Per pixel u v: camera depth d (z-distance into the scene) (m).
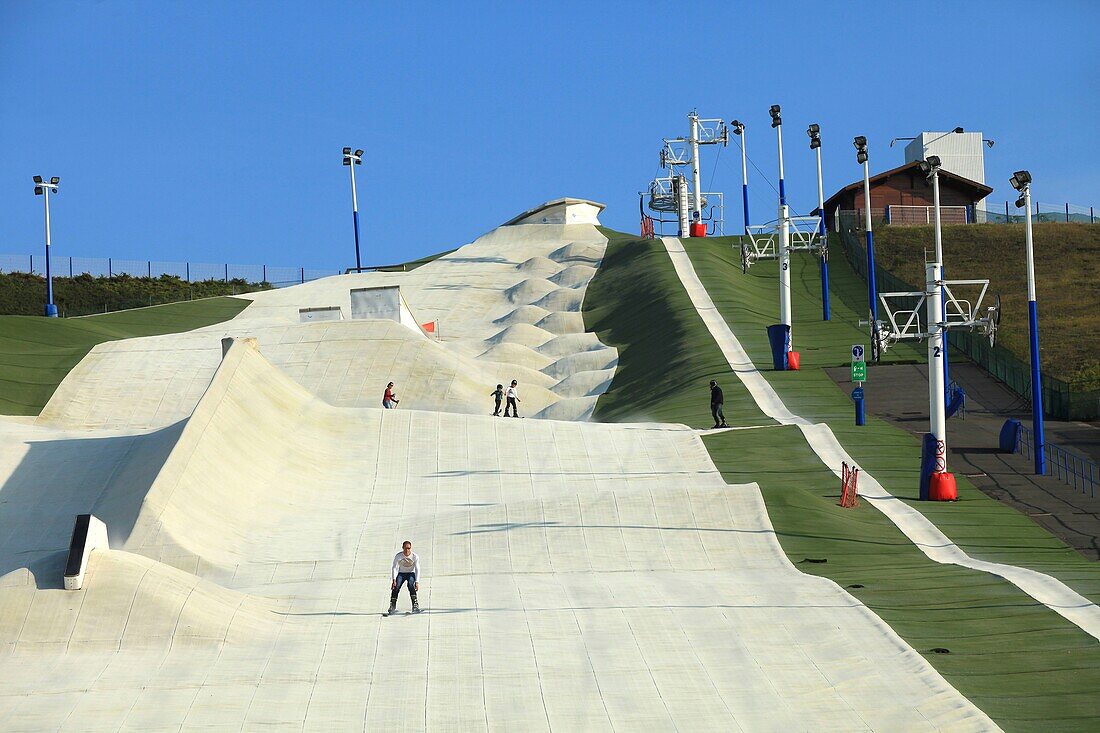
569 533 37.03
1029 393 58.06
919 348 71.44
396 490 44.78
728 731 23.02
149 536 37.22
